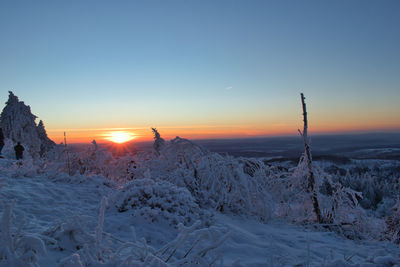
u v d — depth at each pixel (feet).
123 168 39.19
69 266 8.13
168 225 18.53
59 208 19.90
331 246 20.42
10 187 23.11
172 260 12.74
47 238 11.00
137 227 17.56
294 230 25.89
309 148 31.22
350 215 30.35
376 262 16.28
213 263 11.13
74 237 11.46
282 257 15.48
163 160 34.73
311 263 15.51
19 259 8.12
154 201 20.29
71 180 28.78
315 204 29.96
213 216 22.20
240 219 26.30
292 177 32.63
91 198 24.30
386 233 27.84
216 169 29.81
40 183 26.35
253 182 30.58
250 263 14.65
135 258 10.72
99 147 39.19
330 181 31.50
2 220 8.29
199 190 28.99
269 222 28.17
